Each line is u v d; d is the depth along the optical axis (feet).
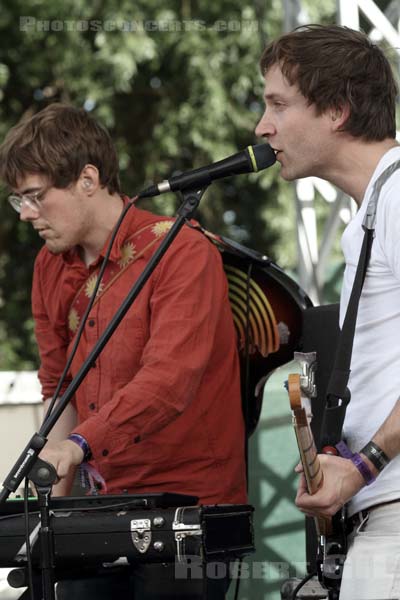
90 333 23.99
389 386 18.02
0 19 90.74
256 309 25.41
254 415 25.72
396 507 17.74
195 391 22.38
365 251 18.20
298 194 43.24
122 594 22.74
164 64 92.99
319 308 24.08
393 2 38.88
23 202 23.91
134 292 20.44
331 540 18.65
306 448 16.67
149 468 22.97
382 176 18.38
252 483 37.81
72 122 23.93
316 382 23.82
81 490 24.43
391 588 17.47
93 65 88.79
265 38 57.62
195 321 22.58
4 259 97.86
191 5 88.89
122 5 86.94
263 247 96.12
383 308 18.10
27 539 19.30
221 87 87.15
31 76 92.07
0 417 35.40
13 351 94.53
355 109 19.17
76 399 24.41
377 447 17.48
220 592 22.18
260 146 20.24
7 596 26.71
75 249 24.77
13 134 23.93
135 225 24.13
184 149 95.86
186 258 23.13
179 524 18.93
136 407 21.62
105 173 24.13
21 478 19.34
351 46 19.43
